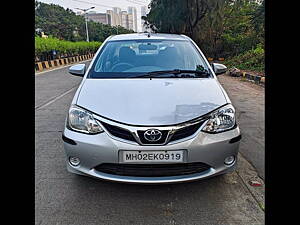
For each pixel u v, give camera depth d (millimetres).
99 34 56656
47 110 5512
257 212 2160
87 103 2326
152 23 25391
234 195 2381
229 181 2607
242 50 18297
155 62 3064
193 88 2541
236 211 2174
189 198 2336
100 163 2156
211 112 2234
